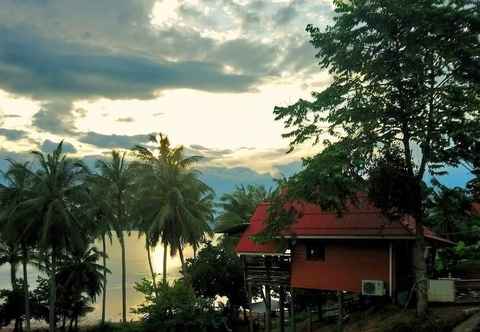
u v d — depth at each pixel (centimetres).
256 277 2903
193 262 4134
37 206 4050
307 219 2653
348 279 2486
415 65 1822
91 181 4341
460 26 1822
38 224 4147
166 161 4559
